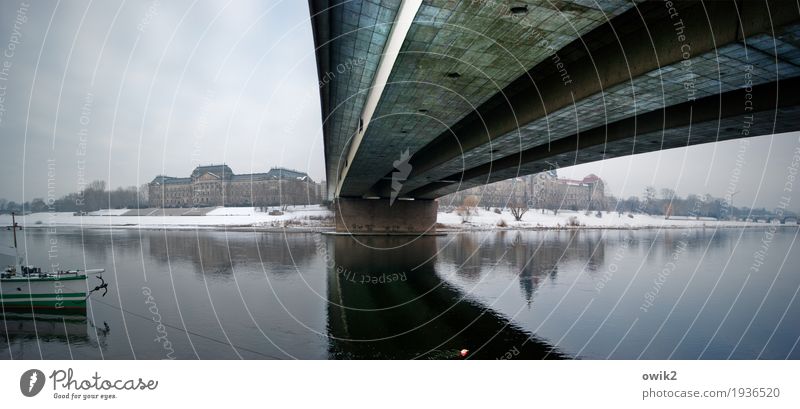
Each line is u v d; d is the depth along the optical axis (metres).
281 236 63.12
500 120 21.31
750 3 9.67
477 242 57.03
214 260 38.12
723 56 11.04
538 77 16.92
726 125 17.91
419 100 17.88
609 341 16.50
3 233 55.78
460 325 18.67
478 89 16.45
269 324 18.72
